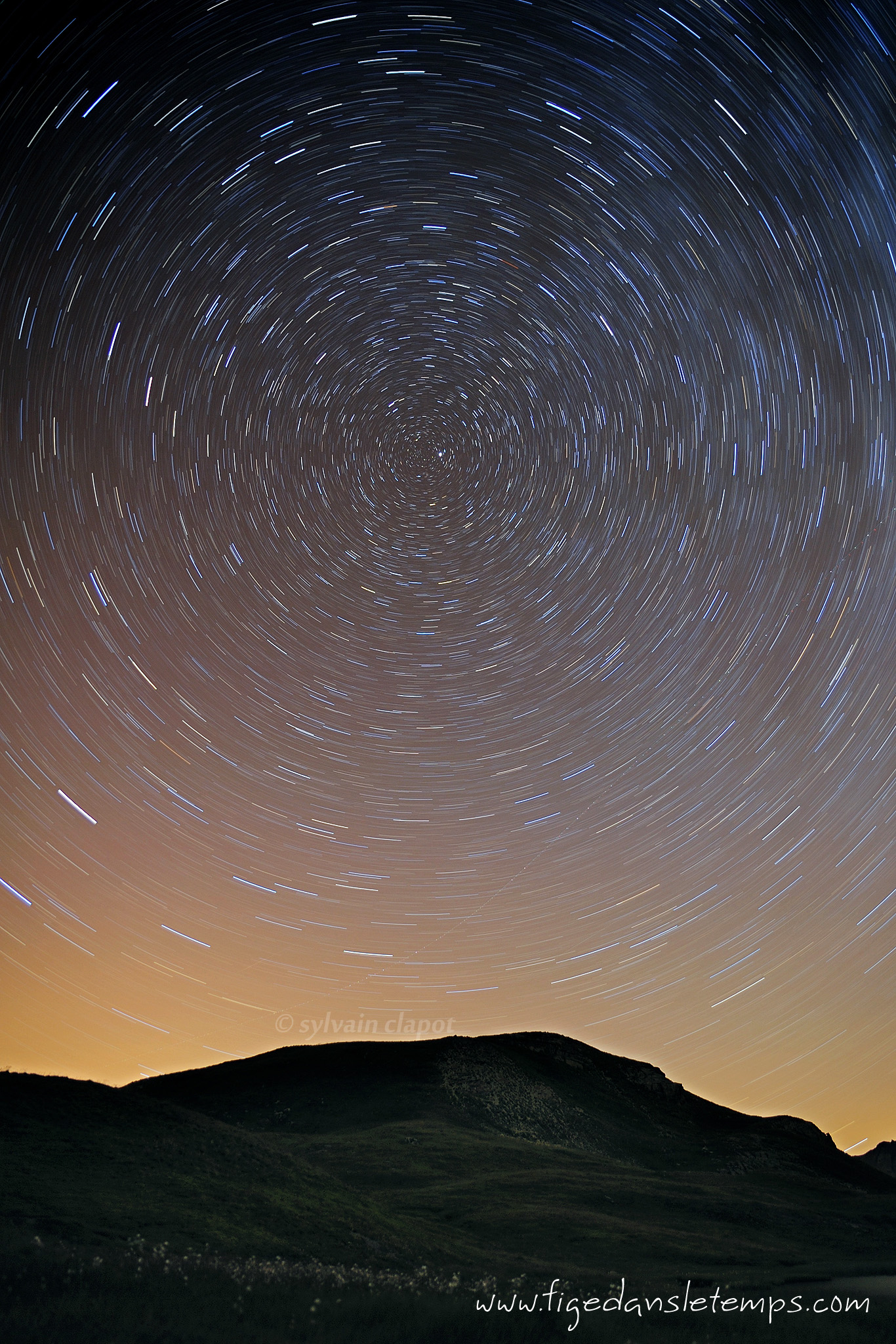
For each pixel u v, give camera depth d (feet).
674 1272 86.79
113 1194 68.33
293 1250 66.18
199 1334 35.60
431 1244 83.35
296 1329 38.27
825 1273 89.76
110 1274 45.42
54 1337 33.63
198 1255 53.26
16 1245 50.70
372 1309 43.70
